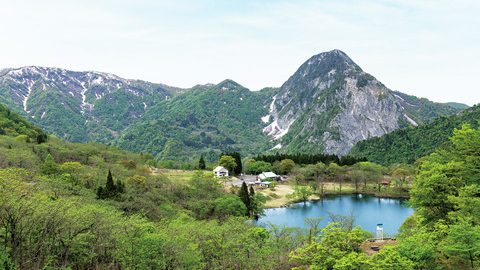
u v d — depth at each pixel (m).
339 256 34.84
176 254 45.53
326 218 114.69
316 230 66.88
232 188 135.75
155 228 51.81
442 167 52.59
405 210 129.12
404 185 166.25
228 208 104.25
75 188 76.19
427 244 37.84
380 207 135.25
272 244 56.66
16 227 40.50
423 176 53.44
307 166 195.25
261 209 123.06
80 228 45.06
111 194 83.19
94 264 50.84
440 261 40.47
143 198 87.62
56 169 94.62
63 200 47.56
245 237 54.62
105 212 49.56
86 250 48.50
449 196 46.28
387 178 188.38
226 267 54.06
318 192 165.25
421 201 51.28
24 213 39.53
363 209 131.50
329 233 38.50
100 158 129.75
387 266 31.81
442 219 46.62
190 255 46.59
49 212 41.47
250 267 53.00
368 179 177.00
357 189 172.62
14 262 37.91
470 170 52.47
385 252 34.03
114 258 49.50
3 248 37.72
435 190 50.97
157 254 44.75
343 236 37.59
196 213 100.56
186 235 51.00
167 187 107.69
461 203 44.34
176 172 167.38
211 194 114.62
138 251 44.50
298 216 120.50
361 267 32.81
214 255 54.50
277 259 54.94
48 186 63.88
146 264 44.56
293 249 58.16
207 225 59.03
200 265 49.88
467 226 37.81
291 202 145.62
